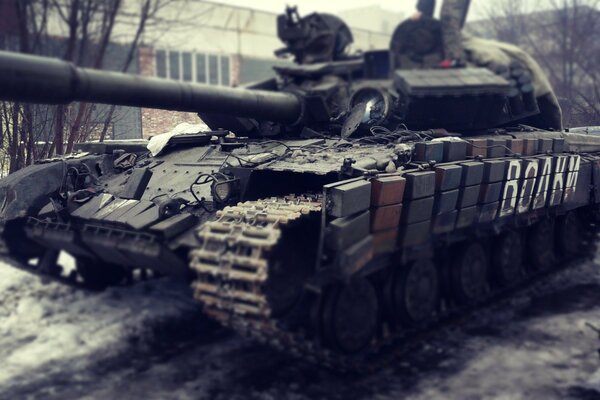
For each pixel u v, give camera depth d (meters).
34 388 5.64
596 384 5.74
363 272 6.22
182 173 7.54
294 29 9.97
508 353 6.60
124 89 5.09
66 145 8.27
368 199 5.86
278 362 6.37
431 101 8.30
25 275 9.29
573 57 23.14
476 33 27.28
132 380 5.86
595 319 7.73
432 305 7.64
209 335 7.12
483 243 8.54
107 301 8.21
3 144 8.02
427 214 6.71
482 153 7.92
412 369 6.21
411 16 9.21
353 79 9.45
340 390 5.70
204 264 5.42
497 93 8.52
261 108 7.45
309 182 7.18
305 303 6.18
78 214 6.92
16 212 7.39
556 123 10.91
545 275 9.91
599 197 11.21
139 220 6.19
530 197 8.78
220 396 5.55
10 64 4.07
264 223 5.48
